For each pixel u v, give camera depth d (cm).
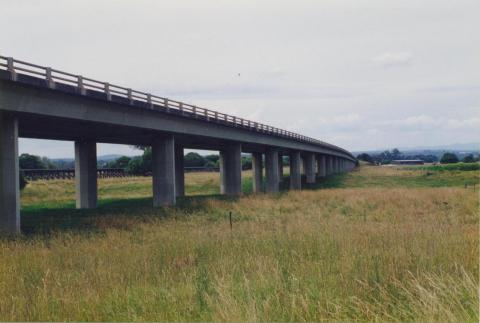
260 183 7994
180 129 4488
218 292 933
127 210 3819
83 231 2486
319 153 10606
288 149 7900
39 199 5828
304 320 828
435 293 848
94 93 3181
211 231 2038
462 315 769
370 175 10644
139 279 1172
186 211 3575
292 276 1055
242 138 5847
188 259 1418
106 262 1371
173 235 1947
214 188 7688
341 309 857
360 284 994
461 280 925
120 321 880
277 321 823
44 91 2794
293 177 8319
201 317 864
